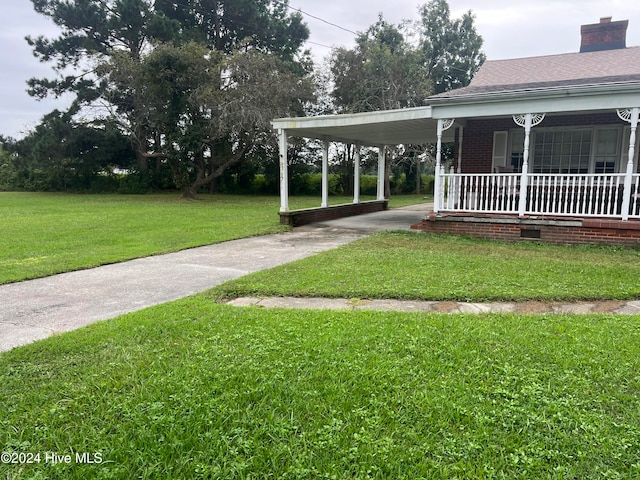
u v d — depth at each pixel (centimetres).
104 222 1305
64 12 2512
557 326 397
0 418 252
